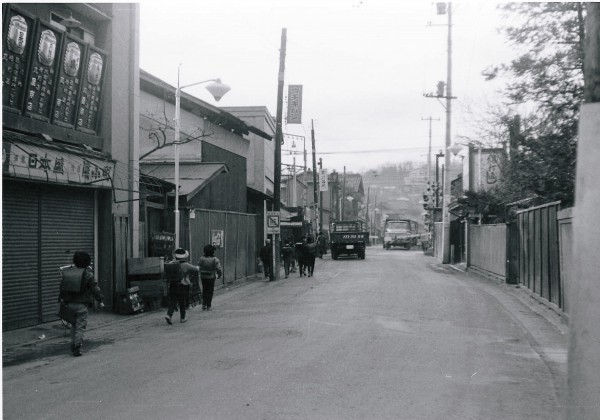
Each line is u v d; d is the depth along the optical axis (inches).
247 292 780.6
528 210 685.3
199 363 329.1
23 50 460.4
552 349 373.7
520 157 627.8
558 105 600.7
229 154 972.6
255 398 253.0
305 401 248.5
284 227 1643.7
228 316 540.1
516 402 251.4
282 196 2374.5
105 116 572.4
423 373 301.9
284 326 463.2
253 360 334.0
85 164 513.3
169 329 468.4
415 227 3026.6
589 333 126.2
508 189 764.6
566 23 567.2
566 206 522.0
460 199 1131.3
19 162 434.6
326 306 588.7
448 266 1291.8
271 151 1566.2
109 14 571.8
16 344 399.5
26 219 468.4
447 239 1385.3
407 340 397.7
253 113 1385.3
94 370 319.0
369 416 228.4
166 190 713.6
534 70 590.6
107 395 263.6
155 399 254.2
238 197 1011.9
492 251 909.8
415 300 636.1
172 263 501.0
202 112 1036.5
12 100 458.0
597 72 142.2
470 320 496.1
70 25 508.7
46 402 254.1
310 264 1032.8
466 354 354.0
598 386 124.6
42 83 485.1
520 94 611.2
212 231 799.1
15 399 260.2
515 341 401.4
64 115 518.9
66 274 367.6
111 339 425.7
